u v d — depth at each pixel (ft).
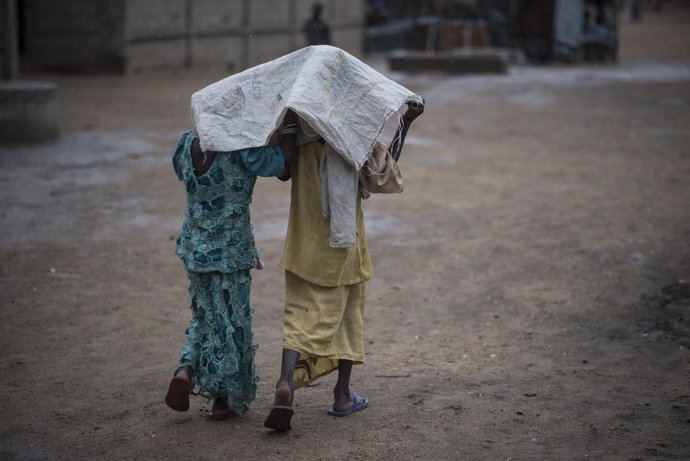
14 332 20.75
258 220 32.40
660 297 23.49
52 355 19.31
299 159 14.98
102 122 54.03
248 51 91.50
